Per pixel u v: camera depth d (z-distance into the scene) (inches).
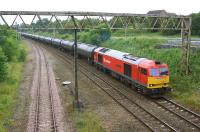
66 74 1657.2
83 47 2108.8
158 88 1122.0
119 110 991.6
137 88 1232.2
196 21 2517.2
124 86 1342.3
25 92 1242.6
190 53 1448.1
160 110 978.7
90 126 831.1
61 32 4131.4
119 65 1389.0
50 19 1229.7
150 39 2106.3
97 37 2549.2
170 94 1154.7
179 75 1310.3
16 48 2228.1
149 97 1142.3
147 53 1723.7
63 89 1296.8
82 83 1418.6
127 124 859.4
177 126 829.2
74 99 1125.1
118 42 2330.2
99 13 1282.0
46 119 903.1
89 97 1165.7
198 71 1317.7
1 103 1053.8
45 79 1503.4
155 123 858.1
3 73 1412.4
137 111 974.4
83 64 2021.4
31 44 4082.2
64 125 850.8
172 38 2213.3
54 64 2047.2
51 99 1107.9
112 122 879.1
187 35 1365.7
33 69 1828.2
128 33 3073.3
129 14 1316.4
